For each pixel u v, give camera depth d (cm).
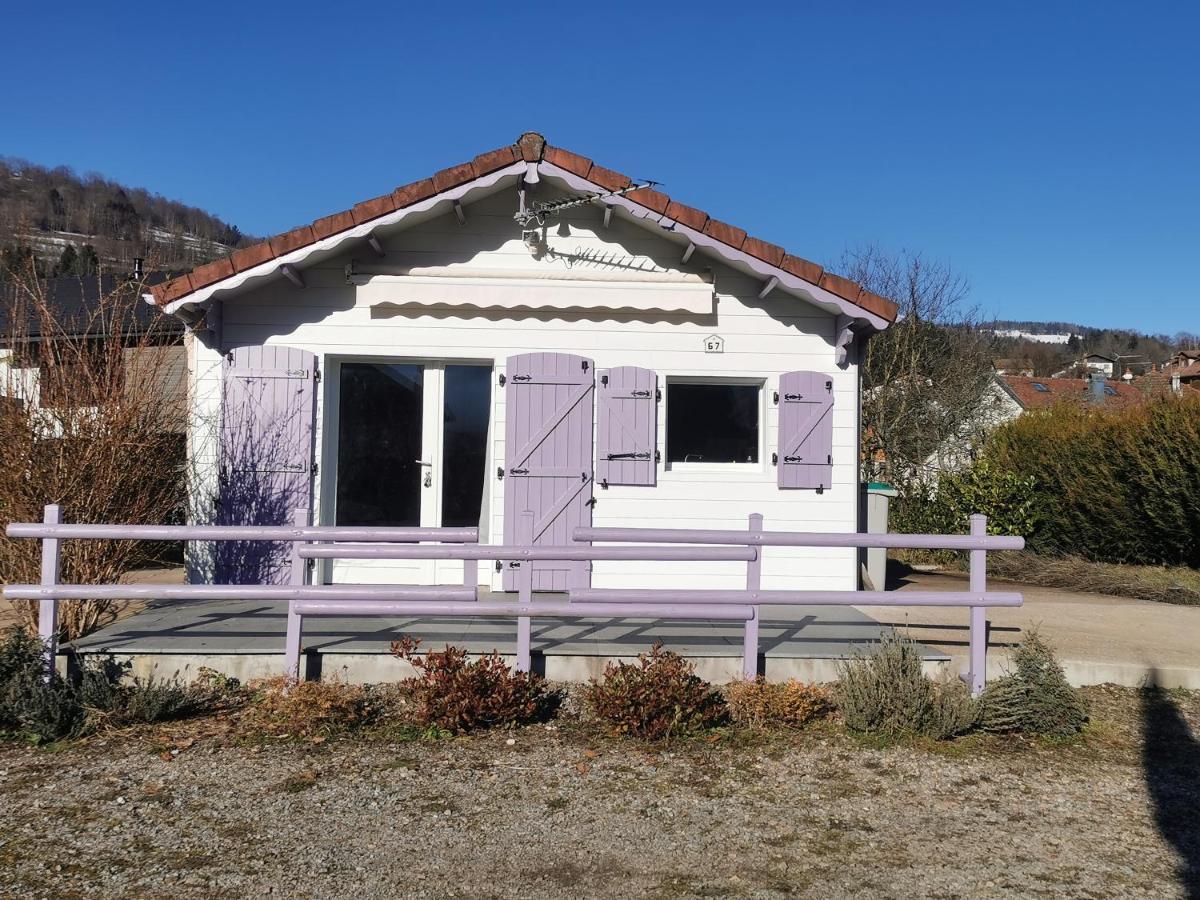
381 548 608
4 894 378
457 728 569
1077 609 921
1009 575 1263
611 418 874
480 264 873
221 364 859
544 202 851
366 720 584
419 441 904
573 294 859
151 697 583
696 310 862
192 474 855
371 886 389
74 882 389
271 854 417
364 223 808
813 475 883
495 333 877
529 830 446
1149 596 1071
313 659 633
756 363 884
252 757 536
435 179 809
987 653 657
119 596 598
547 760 536
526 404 871
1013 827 459
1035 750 565
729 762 537
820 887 394
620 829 448
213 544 850
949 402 2158
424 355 873
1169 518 1222
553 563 868
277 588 609
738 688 604
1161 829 458
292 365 861
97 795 482
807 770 527
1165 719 617
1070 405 1529
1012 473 1424
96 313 785
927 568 1378
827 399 886
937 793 499
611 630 723
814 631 736
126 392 748
